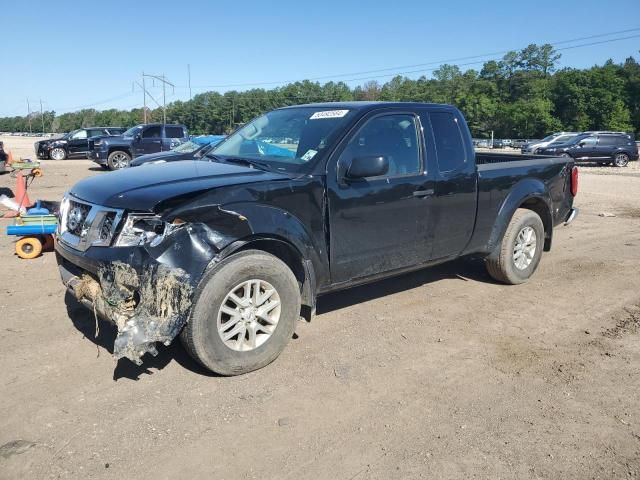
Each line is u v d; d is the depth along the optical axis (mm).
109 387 3525
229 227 3467
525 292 5746
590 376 3842
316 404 3396
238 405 3355
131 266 3223
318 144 4184
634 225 10156
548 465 2844
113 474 2703
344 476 2732
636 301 5496
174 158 11055
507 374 3857
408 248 4680
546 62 103688
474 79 113812
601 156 28906
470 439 3059
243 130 5176
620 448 3002
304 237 3859
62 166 24094
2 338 4234
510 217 5609
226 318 3670
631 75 84625
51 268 6301
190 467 2773
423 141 4750
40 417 3170
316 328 4613
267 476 2721
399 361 4027
